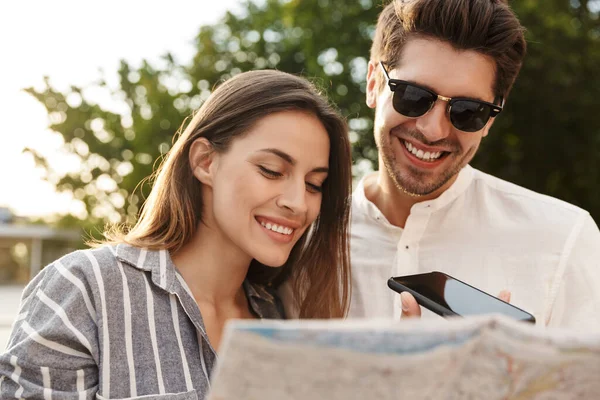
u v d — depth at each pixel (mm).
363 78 13164
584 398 1041
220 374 924
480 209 2330
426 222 2309
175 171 1881
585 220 2236
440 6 2029
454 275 2291
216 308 1907
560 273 2188
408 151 2148
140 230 1902
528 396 1023
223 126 1813
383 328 901
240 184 1750
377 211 2379
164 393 1646
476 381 1006
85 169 18031
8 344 1671
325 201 2043
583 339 939
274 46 15195
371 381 943
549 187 12625
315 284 2113
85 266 1689
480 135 2148
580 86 11859
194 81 15656
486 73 2064
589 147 12047
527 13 11797
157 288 1771
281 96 1778
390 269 2344
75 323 1625
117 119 17672
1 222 33625
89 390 1613
